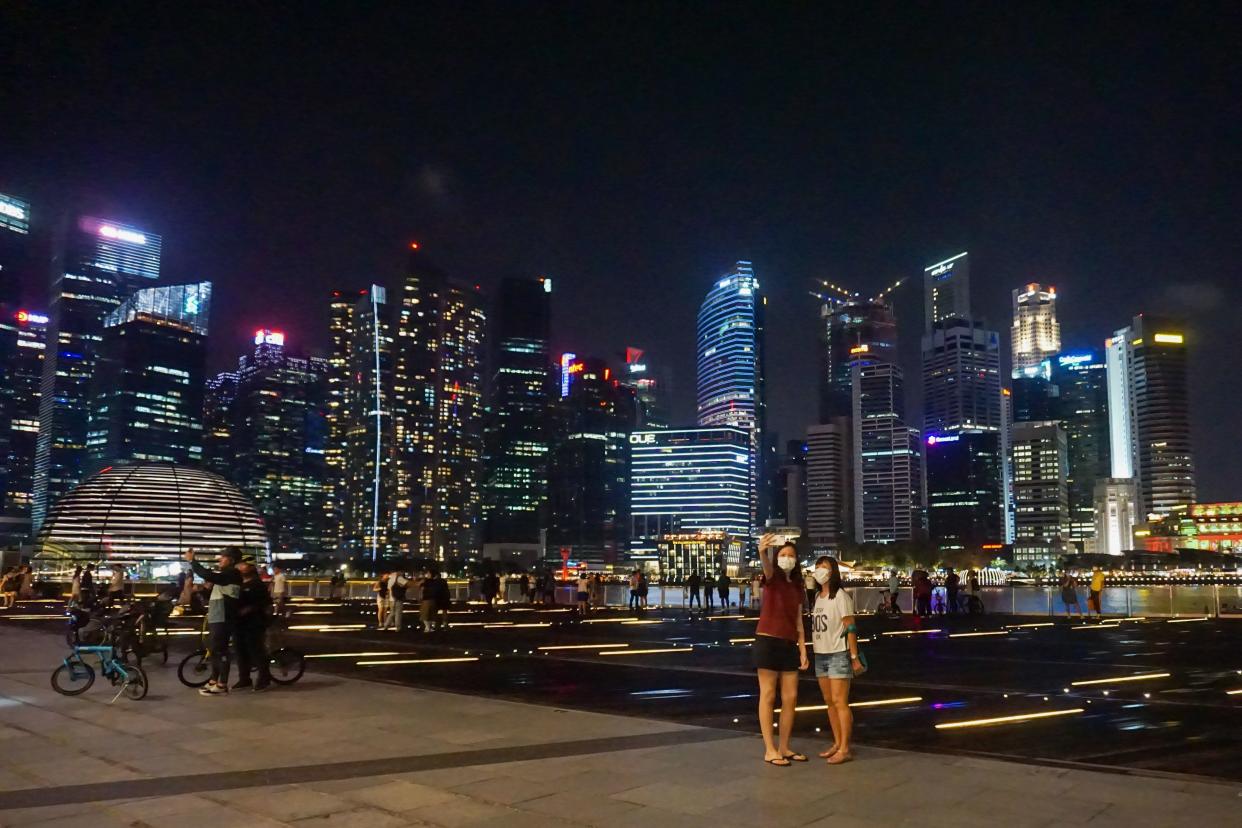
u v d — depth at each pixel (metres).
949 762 10.84
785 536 11.16
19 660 23.12
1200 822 8.26
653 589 164.25
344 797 9.23
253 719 14.16
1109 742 12.67
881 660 25.08
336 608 58.91
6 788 9.64
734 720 14.22
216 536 109.50
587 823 8.28
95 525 104.69
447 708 15.31
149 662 22.44
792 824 8.23
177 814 8.59
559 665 22.95
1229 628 40.34
